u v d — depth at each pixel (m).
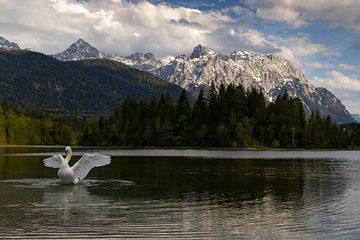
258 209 30.22
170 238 22.52
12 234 22.81
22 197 34.12
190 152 129.12
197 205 31.50
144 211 29.03
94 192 37.22
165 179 48.19
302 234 23.55
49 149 150.25
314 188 41.72
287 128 173.00
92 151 132.62
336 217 27.77
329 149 176.38
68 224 25.02
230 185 43.34
